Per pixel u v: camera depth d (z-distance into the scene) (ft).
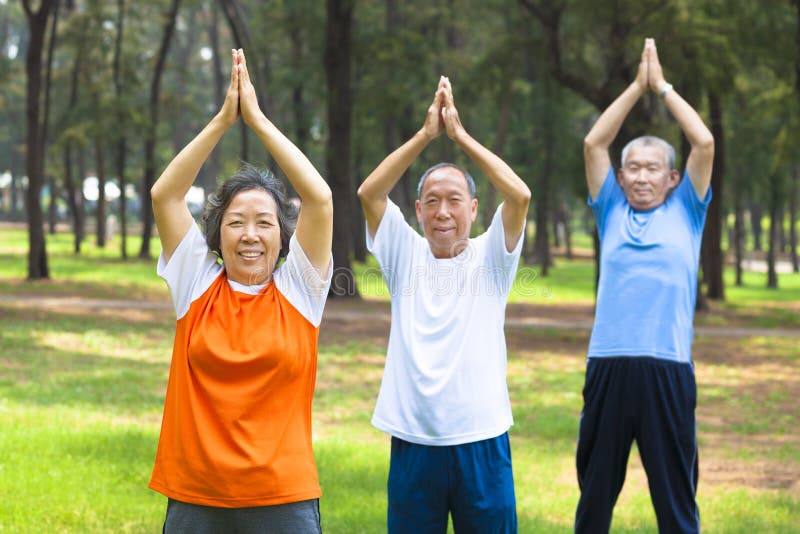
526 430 30.30
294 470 10.12
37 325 54.24
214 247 10.89
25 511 18.70
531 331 62.28
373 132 114.21
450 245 13.28
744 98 91.15
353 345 51.55
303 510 10.16
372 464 24.04
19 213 234.38
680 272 15.66
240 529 10.03
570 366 46.65
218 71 144.66
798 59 66.59
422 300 13.14
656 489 15.40
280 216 10.89
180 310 10.59
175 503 10.19
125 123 116.16
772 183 108.58
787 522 19.85
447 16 107.96
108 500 19.92
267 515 10.01
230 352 10.08
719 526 19.31
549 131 117.91
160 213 10.60
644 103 66.18
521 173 123.13
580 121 149.18
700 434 30.83
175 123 148.05
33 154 85.25
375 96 85.76
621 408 15.49
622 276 15.80
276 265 10.85
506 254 13.12
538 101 115.24
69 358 42.86
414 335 13.03
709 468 25.86
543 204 125.49
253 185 10.73
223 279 10.61
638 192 16.17
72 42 116.88
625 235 16.08
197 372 10.18
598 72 76.59
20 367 39.58
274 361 10.11
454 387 12.71
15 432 25.52
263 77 111.96
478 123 128.16
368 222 13.62
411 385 12.89
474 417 12.71
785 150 77.97
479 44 130.72
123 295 77.36
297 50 100.07
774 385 42.24
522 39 74.13
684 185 16.33
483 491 12.77
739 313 78.59
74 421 28.19
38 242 86.38
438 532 12.99
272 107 110.93
